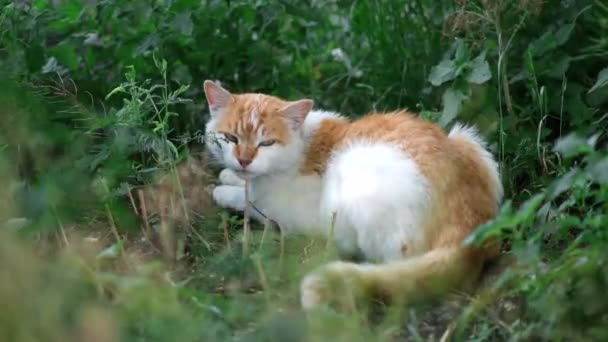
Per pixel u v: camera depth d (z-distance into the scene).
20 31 6.73
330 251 5.40
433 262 5.04
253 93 6.76
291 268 5.26
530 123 6.52
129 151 6.03
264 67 7.26
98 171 6.07
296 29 7.59
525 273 4.78
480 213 5.30
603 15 6.57
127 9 6.96
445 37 7.04
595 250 4.58
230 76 7.21
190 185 6.38
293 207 5.91
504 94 6.59
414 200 5.20
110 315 4.27
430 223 5.23
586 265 4.57
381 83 7.38
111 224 5.65
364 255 5.54
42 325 3.96
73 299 4.31
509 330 4.69
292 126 5.96
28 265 4.06
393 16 7.38
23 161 6.15
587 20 6.57
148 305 4.49
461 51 6.36
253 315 4.81
